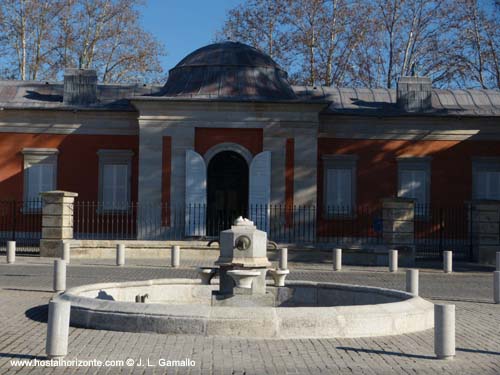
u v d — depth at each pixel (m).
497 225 28.98
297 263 27.91
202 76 35.56
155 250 29.28
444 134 37.28
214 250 29.27
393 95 40.03
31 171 36.81
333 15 50.88
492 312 15.78
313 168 34.41
